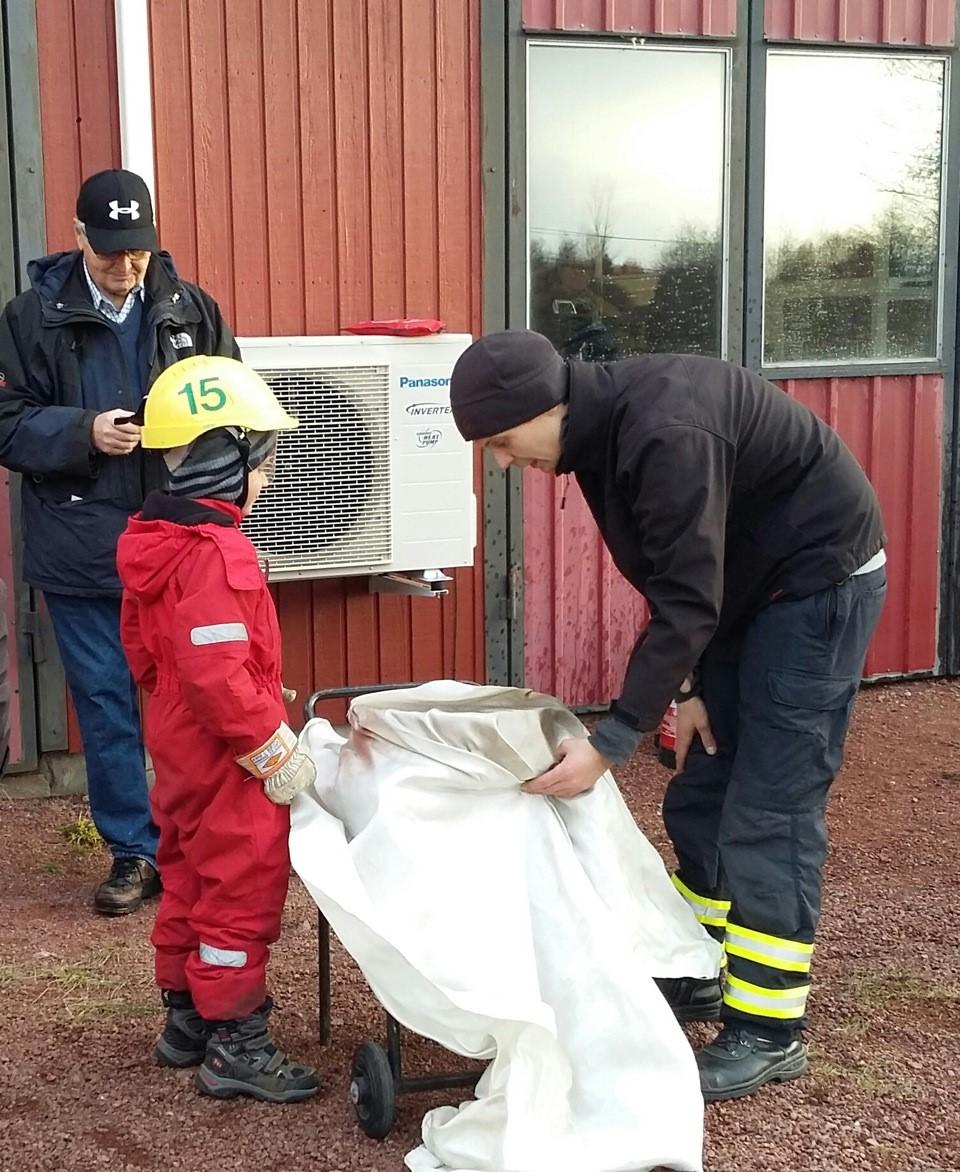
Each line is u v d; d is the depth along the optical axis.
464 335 5.48
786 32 6.39
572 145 6.12
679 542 3.04
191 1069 3.46
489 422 3.06
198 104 5.48
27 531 4.54
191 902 3.37
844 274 6.70
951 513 7.02
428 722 3.07
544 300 6.20
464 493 5.55
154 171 5.42
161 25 5.38
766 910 3.34
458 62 5.85
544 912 3.00
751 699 3.35
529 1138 2.78
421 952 2.85
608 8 6.06
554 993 2.97
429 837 2.97
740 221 6.44
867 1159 3.09
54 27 5.25
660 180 6.29
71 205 5.37
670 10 6.17
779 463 3.22
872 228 6.71
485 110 5.92
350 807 3.14
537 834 3.07
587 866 3.13
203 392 3.19
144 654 3.37
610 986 2.95
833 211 6.64
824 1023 3.71
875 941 4.27
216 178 5.55
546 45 6.00
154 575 3.15
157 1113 3.25
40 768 5.60
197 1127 3.19
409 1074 3.38
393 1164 3.04
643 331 6.38
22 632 5.45
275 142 5.62
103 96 5.36
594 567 6.34
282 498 5.33
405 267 5.89
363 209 5.79
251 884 3.20
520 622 6.25
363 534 5.45
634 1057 2.93
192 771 3.18
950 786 5.78
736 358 6.53
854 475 3.31
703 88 6.30
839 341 6.75
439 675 6.13
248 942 3.22
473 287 6.03
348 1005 3.78
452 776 3.02
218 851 3.20
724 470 3.09
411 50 5.77
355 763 3.18
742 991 3.37
